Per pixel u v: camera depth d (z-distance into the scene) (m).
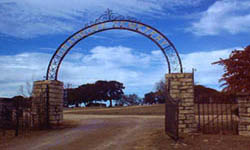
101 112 34.84
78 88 69.69
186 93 13.54
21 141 11.05
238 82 11.41
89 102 72.19
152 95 66.25
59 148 9.42
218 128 12.68
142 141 10.45
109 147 9.45
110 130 13.94
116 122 18.77
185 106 13.39
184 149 8.78
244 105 11.12
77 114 33.16
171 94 13.53
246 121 11.00
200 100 12.95
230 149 8.56
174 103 10.36
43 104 15.84
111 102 74.44
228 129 12.36
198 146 9.13
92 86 71.69
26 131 14.23
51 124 15.86
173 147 9.10
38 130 14.72
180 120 13.20
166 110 12.06
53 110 16.16
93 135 12.27
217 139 10.24
